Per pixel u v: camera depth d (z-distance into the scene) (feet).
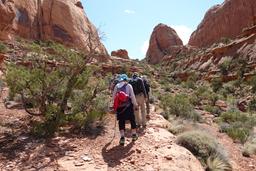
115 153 21.83
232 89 128.67
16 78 26.27
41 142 23.09
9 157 20.06
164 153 22.56
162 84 146.61
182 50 301.43
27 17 176.45
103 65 144.05
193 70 201.77
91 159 20.43
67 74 28.53
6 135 24.20
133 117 24.31
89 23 219.00
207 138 27.27
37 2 189.98
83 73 28.58
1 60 65.31
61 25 188.65
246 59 158.51
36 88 26.86
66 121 27.66
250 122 51.26
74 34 190.80
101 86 30.71
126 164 19.89
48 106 26.78
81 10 221.87
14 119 28.35
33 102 27.61
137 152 22.12
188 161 22.00
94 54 29.89
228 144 35.73
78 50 30.37
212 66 186.80
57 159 20.13
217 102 89.56
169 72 234.99
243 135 38.14
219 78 157.28
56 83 27.53
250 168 27.81
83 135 25.66
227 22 281.13
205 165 23.70
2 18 123.44
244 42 176.04
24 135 24.40
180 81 182.70
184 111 49.60
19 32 167.63
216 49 193.67
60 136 24.84
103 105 31.14
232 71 158.20
